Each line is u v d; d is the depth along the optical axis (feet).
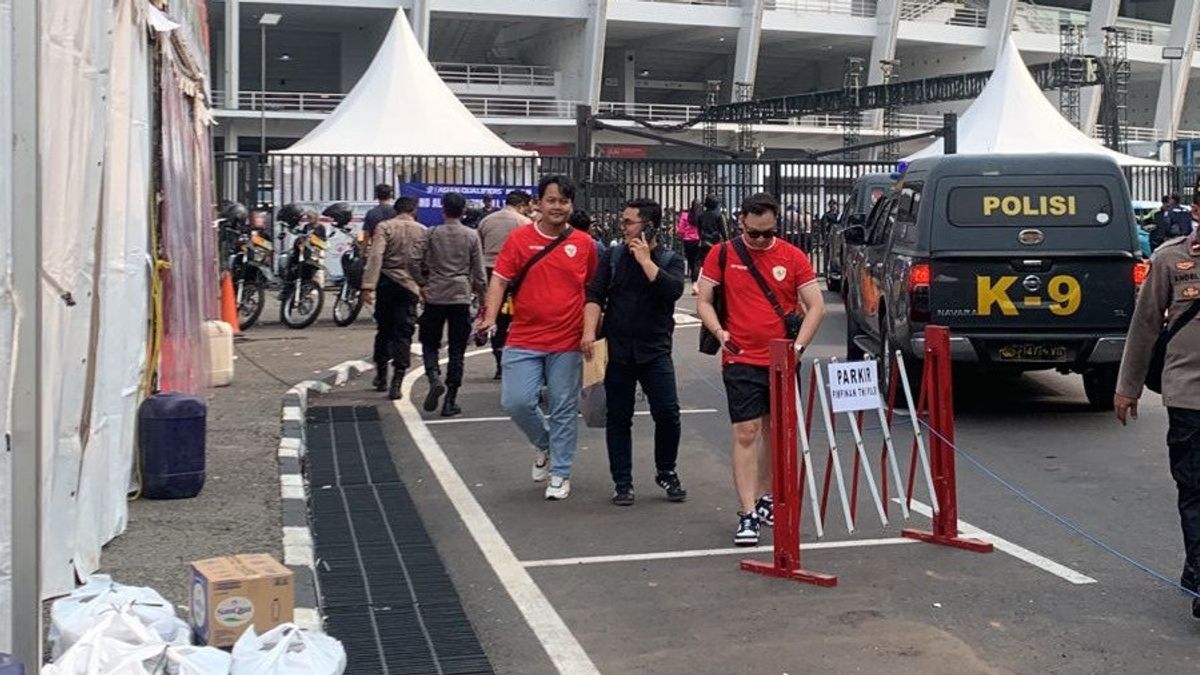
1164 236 85.51
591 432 37.17
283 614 16.69
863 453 24.86
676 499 28.55
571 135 173.68
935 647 19.10
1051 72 120.16
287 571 16.93
